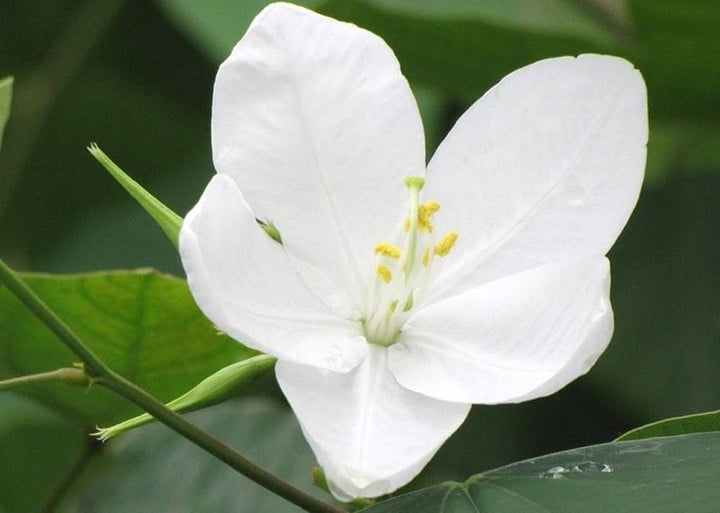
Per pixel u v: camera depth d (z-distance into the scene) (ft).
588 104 1.97
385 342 1.98
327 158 1.98
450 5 2.40
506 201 1.99
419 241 1.99
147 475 2.37
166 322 2.13
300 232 1.98
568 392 2.42
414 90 2.40
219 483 2.36
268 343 1.91
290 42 1.96
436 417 1.93
